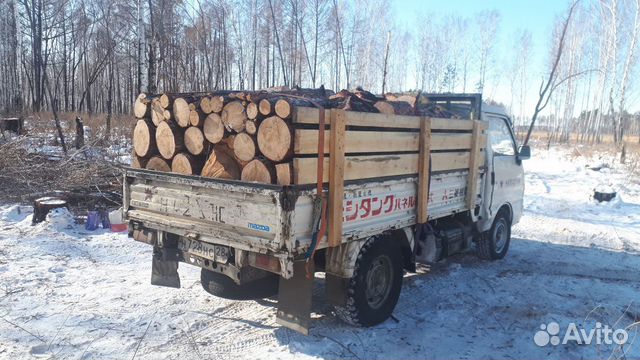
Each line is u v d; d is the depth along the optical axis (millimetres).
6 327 4281
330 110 3791
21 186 8953
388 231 4770
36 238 6781
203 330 4438
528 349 4371
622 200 12836
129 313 4723
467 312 5188
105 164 9719
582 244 8570
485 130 6297
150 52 12867
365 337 4430
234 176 3963
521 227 9766
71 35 37156
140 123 4691
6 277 5414
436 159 5270
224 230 3902
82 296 5094
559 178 16594
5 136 10812
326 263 4328
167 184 4383
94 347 4020
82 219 7684
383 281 4789
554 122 45031
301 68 23203
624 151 20500
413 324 4816
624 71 31859
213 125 4082
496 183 7000
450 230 6008
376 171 4328
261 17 22766
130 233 4785
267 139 3656
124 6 19641
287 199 3494
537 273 6715
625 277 6695
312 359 3975
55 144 13156
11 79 32031
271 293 4547
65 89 34625
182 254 4395
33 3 26703
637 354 4293
